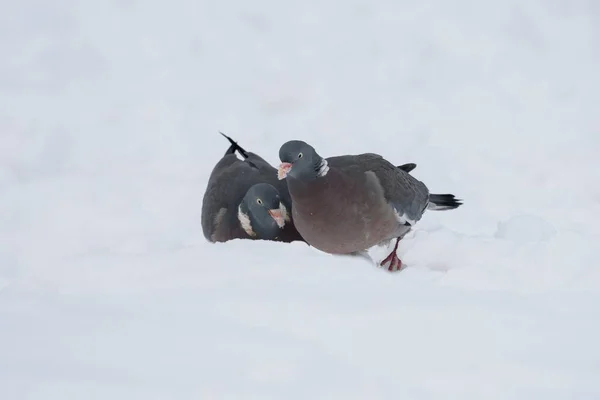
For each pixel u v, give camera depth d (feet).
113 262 30.04
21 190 49.03
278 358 21.77
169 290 27.02
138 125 60.80
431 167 52.49
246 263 29.27
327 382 20.71
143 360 21.61
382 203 36.55
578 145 55.57
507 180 50.65
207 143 58.18
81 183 49.96
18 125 59.72
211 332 23.30
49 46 74.79
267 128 60.59
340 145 57.62
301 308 25.00
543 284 30.22
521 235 37.76
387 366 21.70
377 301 25.75
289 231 39.32
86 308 25.44
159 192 49.37
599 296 27.37
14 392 19.94
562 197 48.16
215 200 40.73
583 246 31.17
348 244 36.88
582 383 21.11
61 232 44.65
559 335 23.76
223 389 20.18
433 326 24.12
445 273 32.55
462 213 46.11
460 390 20.76
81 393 19.90
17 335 23.26
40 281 29.37
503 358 22.25
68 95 65.92
